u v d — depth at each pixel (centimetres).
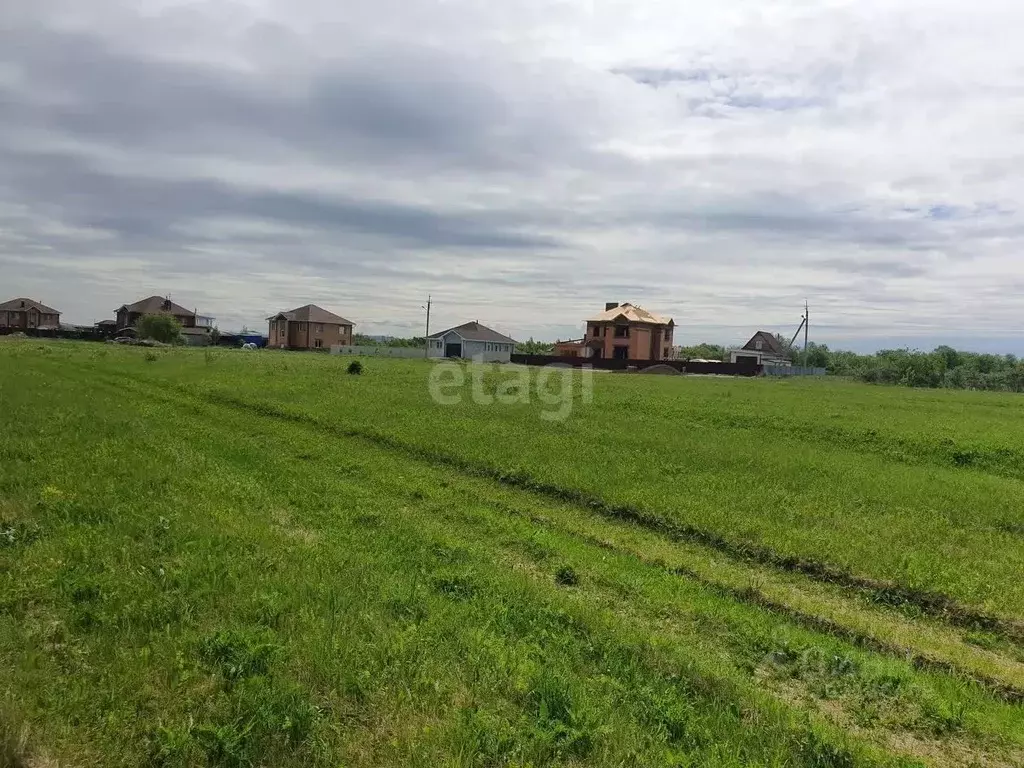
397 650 567
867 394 4047
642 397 3077
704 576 882
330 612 629
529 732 471
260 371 3672
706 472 1441
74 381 2888
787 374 7781
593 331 8900
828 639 720
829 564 912
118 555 738
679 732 505
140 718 461
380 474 1353
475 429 1856
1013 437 2053
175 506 942
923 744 537
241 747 432
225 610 621
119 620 589
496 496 1248
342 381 3238
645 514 1117
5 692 470
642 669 600
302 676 521
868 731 551
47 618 588
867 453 1897
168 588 661
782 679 627
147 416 1914
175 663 521
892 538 1038
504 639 622
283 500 1091
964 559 948
